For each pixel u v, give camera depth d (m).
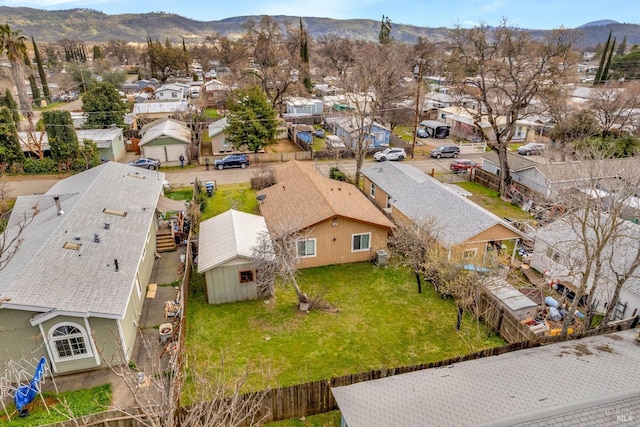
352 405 10.42
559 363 11.22
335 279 21.16
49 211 20.56
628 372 10.61
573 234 19.91
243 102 42.88
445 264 16.66
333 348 16.08
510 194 32.81
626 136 36.28
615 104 41.81
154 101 68.00
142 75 109.50
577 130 39.69
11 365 12.69
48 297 13.44
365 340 16.56
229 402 11.80
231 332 16.97
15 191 33.28
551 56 29.78
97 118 48.75
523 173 33.56
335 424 12.46
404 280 21.09
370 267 22.41
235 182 36.69
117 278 15.57
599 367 10.91
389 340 16.58
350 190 28.16
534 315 17.34
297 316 18.08
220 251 19.02
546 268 21.25
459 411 9.45
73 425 10.67
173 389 8.59
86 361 14.41
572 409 9.12
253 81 68.44
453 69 55.56
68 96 80.56
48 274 14.39
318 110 67.06
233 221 21.83
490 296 17.09
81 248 16.53
